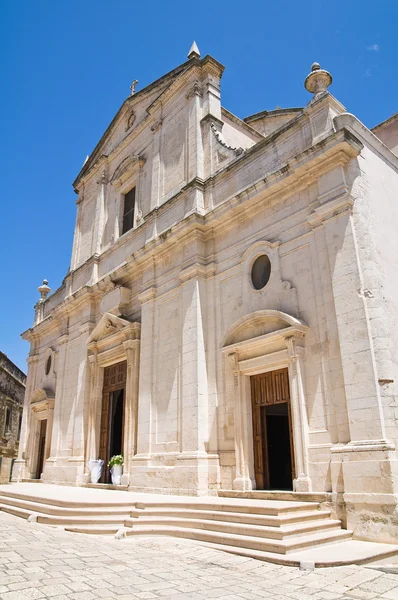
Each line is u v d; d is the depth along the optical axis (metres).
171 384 14.70
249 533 8.42
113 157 22.73
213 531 8.95
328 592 5.86
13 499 13.68
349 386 9.69
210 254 14.77
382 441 8.90
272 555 7.43
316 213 11.31
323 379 10.49
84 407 19.12
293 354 11.00
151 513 10.22
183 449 13.36
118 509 10.52
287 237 12.34
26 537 8.73
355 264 10.27
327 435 10.09
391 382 9.29
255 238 13.34
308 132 12.41
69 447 19.67
